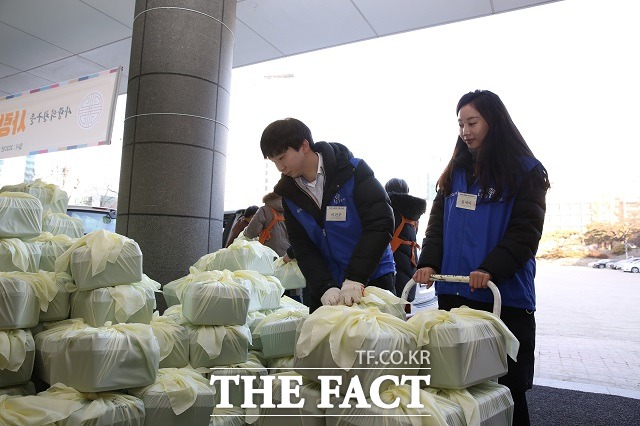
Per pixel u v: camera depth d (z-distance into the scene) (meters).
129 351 1.71
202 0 3.73
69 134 5.08
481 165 1.77
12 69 7.30
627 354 5.25
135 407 1.67
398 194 3.20
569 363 4.77
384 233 1.80
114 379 1.66
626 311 9.23
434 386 1.30
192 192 3.58
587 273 21.05
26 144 5.41
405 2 4.91
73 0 5.37
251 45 6.03
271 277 2.75
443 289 1.84
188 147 3.57
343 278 1.96
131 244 2.13
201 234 3.62
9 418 1.46
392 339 1.24
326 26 5.50
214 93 3.77
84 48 6.54
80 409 1.55
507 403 1.42
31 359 1.84
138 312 2.10
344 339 1.19
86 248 2.06
